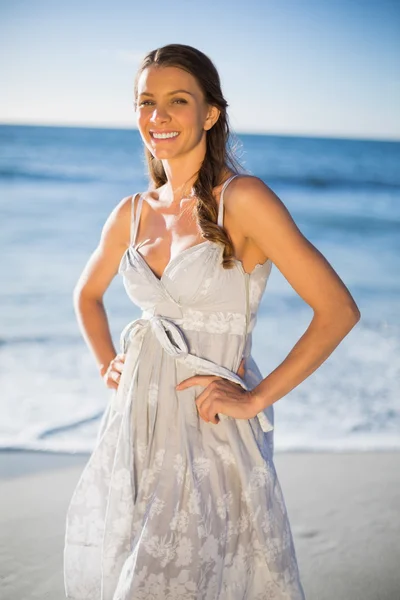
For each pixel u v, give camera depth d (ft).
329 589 8.59
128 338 6.65
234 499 6.27
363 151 90.17
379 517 10.69
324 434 14.88
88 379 18.86
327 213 61.41
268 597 6.35
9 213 54.24
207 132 6.66
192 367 6.29
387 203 67.67
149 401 6.37
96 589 6.80
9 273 33.73
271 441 6.88
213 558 6.04
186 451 6.12
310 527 10.30
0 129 85.46
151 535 5.95
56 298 29.01
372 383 18.84
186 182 6.65
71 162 83.35
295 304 28.12
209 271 6.20
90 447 13.70
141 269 6.48
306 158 92.02
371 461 13.23
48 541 9.67
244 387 6.42
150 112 6.40
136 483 6.36
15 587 8.48
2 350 21.67
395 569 9.10
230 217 6.30
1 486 11.62
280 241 6.06
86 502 6.78
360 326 25.79
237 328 6.44
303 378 6.14
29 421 15.31
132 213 7.05
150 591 5.94
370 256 42.37
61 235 45.11
